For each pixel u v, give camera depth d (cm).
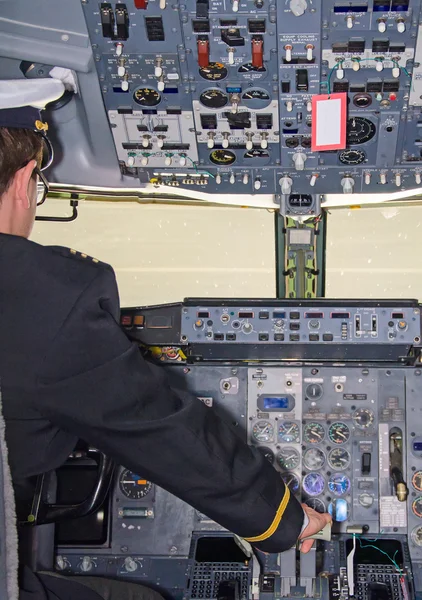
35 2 337
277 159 425
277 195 475
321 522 178
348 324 433
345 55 356
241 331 436
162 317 441
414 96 375
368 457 442
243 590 405
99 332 149
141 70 369
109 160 439
